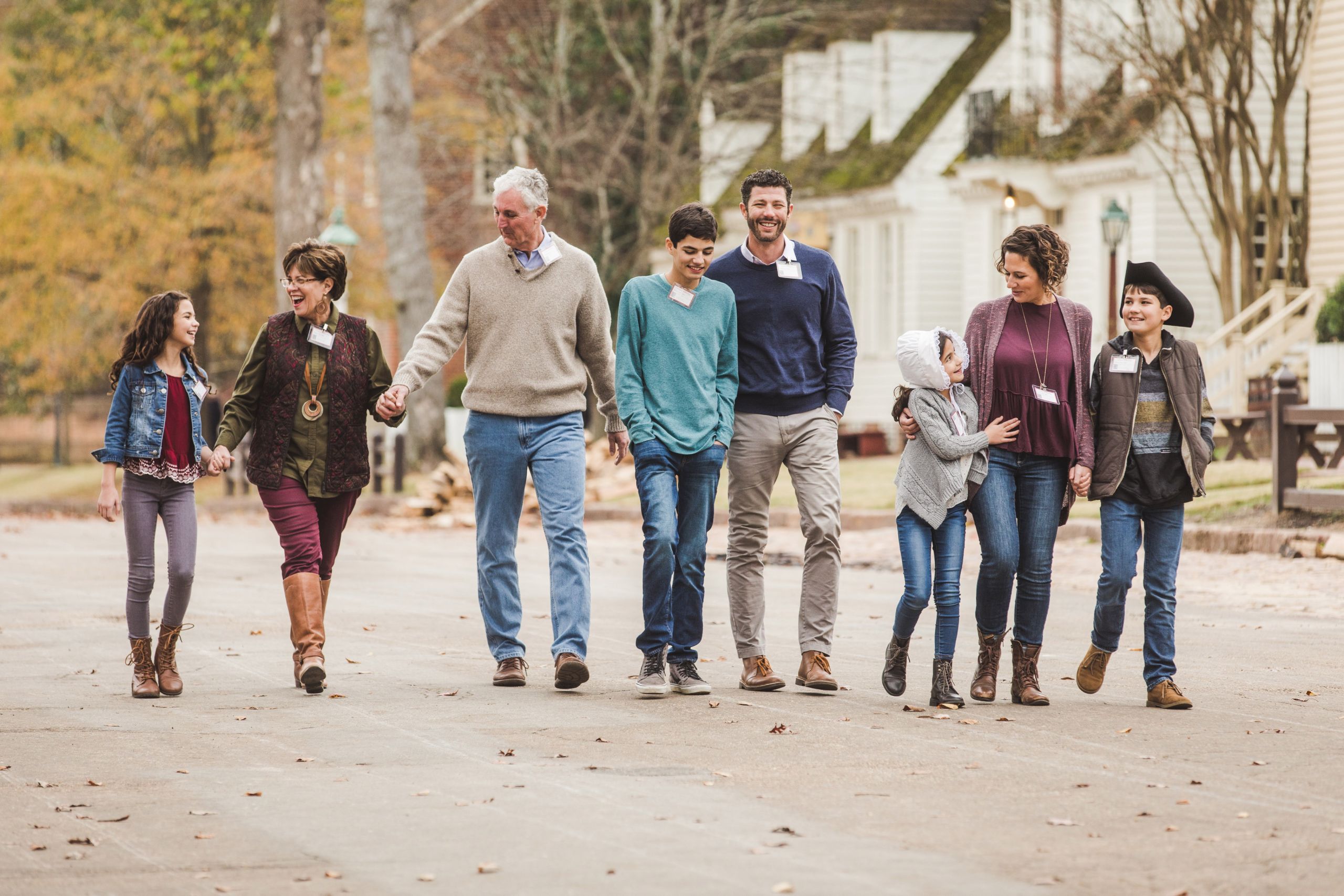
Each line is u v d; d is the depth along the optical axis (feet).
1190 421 51.47
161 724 49.19
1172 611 52.13
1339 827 36.42
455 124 264.72
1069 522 119.96
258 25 278.46
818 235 245.65
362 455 55.98
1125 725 48.60
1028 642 52.54
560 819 37.32
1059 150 196.95
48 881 32.83
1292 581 90.68
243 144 276.00
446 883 32.48
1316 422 107.76
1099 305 196.44
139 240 263.90
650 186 232.12
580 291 55.98
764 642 56.65
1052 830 36.17
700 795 39.63
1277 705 52.42
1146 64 172.14
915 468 51.65
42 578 99.91
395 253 218.18
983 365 51.52
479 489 56.18
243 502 194.90
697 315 52.90
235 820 37.55
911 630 52.47
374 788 40.63
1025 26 206.90
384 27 217.36
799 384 53.52
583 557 55.42
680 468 53.31
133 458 54.54
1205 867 33.24
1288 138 190.19
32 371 331.98
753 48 262.88
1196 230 178.91
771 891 31.63
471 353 55.93
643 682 53.78
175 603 54.90
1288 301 178.40
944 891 31.60
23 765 43.39
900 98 241.96
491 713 50.75
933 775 41.73
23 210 260.83
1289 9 175.94
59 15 282.77
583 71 252.62
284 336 55.16
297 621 54.80
